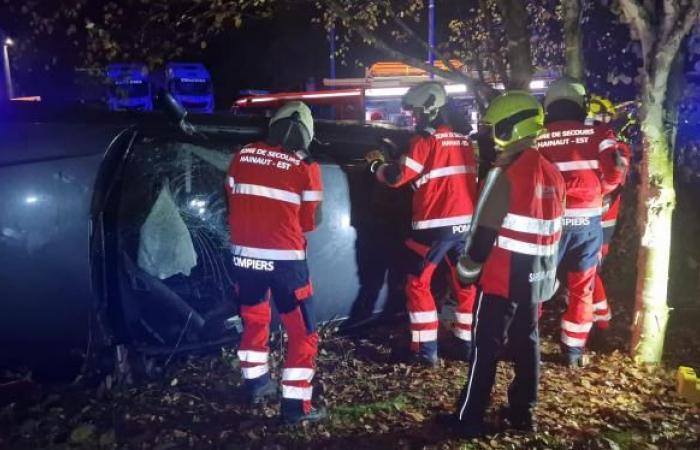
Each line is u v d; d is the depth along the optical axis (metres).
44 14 6.49
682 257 7.21
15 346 3.89
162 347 4.20
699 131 8.36
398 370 4.65
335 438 3.69
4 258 3.74
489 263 3.51
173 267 4.11
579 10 5.18
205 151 4.41
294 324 3.77
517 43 5.73
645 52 4.32
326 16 8.12
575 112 4.45
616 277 6.82
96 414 3.87
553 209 3.48
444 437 3.70
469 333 4.79
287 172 3.70
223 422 3.85
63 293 3.79
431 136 4.43
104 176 3.87
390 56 6.34
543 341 5.23
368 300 5.02
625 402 4.19
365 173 4.92
